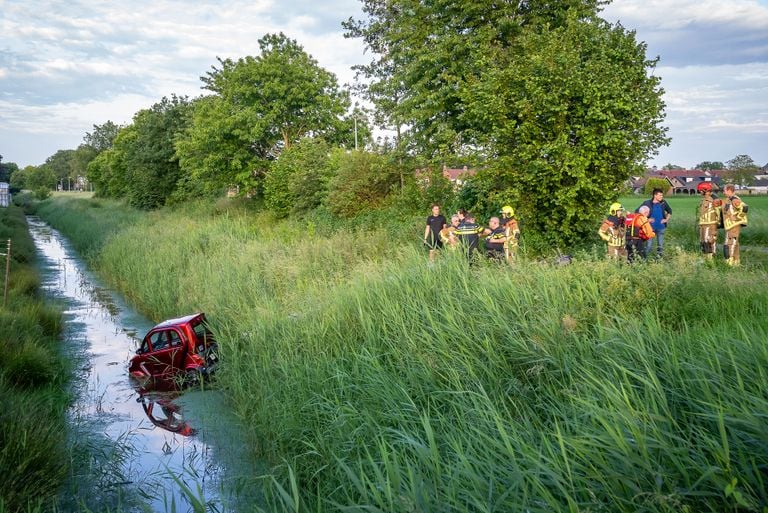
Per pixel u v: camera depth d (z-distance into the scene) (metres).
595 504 3.92
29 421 7.49
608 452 4.35
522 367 7.00
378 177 24.62
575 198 14.20
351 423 6.93
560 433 4.79
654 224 13.75
